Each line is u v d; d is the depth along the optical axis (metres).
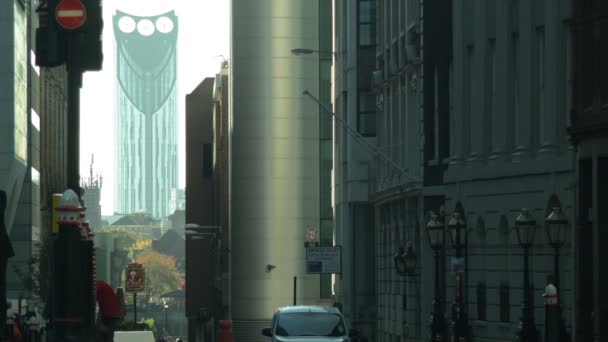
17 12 140.12
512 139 74.25
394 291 104.75
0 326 31.25
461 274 71.69
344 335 63.59
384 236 109.69
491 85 77.44
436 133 86.50
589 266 58.81
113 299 36.91
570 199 65.56
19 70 142.25
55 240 22.27
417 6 93.94
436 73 86.19
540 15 70.44
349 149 121.38
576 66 58.75
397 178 101.94
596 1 57.00
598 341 56.09
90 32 22.44
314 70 189.88
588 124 57.09
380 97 110.94
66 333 21.94
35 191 156.62
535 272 69.88
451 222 72.25
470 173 78.56
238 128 190.25
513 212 72.88
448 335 82.00
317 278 190.25
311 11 189.62
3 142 137.12
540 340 68.50
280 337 62.91
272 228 189.62
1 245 31.06
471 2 80.44
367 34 121.38
